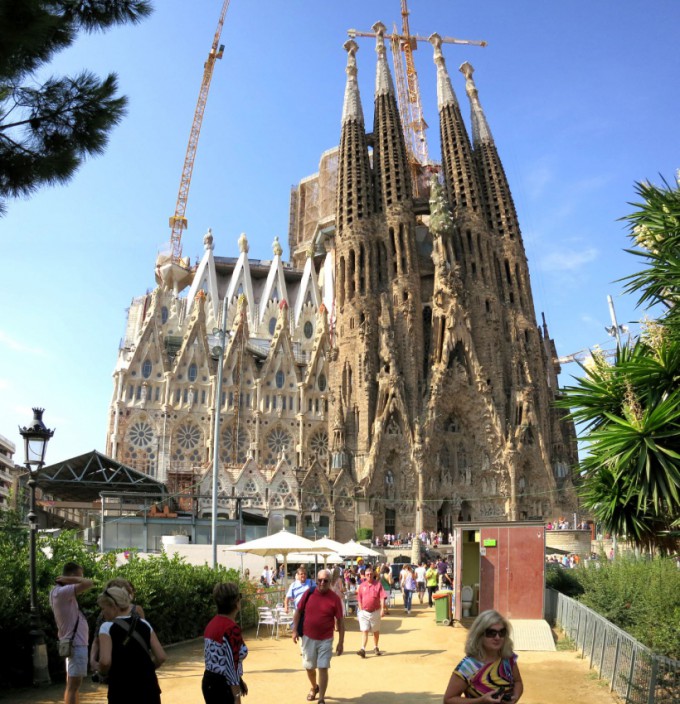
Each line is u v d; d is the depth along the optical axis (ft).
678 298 59.36
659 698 46.44
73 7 48.80
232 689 34.47
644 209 62.95
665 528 57.88
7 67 45.24
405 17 538.06
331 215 488.44
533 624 89.76
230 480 326.85
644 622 68.23
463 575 114.01
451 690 27.30
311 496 330.95
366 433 352.28
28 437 60.34
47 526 210.79
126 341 449.89
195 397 375.86
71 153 49.88
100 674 32.65
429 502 341.41
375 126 424.46
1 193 49.78
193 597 85.40
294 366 400.06
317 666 50.37
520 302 400.26
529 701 54.29
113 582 34.63
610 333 180.75
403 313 374.84
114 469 193.16
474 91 458.91
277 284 475.31
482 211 410.31
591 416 61.05
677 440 54.19
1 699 51.80
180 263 494.59
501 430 359.25
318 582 52.13
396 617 116.98
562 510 354.33
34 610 56.95
